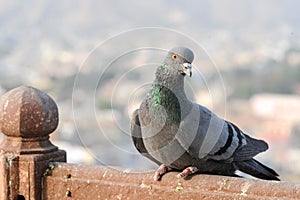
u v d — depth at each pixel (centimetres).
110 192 646
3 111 671
